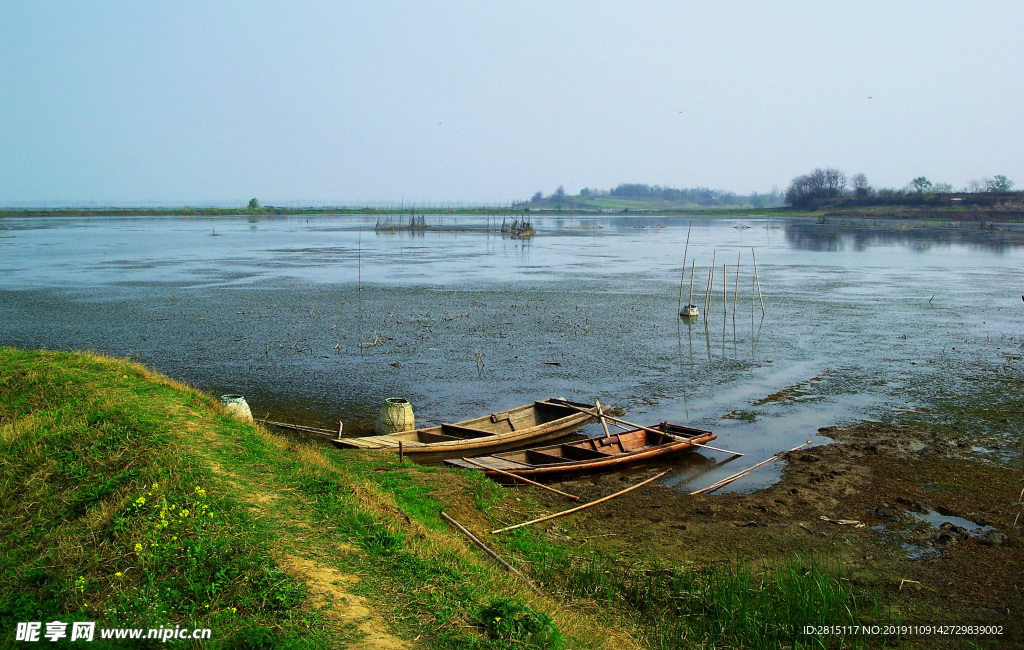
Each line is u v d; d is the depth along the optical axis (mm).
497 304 44125
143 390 16344
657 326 37469
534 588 11375
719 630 11148
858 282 56469
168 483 11453
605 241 112812
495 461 17938
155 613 8914
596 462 18109
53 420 13977
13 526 10992
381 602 9414
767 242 106438
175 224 158875
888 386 26250
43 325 35500
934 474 17828
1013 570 13086
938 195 179250
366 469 16094
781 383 26812
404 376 27203
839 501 16219
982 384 26312
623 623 11070
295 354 30281
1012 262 73000
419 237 121375
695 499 16469
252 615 8914
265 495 11766
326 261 73188
